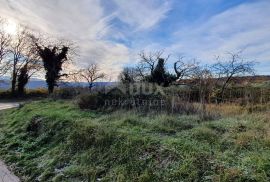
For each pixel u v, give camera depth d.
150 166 5.83
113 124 8.81
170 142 6.52
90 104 13.42
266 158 5.25
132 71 26.47
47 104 16.73
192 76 20.98
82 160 6.98
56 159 7.43
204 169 5.22
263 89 14.04
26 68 39.00
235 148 6.10
